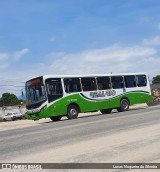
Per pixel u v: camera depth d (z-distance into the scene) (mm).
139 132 13156
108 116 24531
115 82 29531
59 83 26094
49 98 25375
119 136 12461
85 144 11211
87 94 27500
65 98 26188
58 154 9734
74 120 24141
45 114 25219
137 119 19141
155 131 13102
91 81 27969
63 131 16172
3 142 14094
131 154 9016
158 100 46312
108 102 28766
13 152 10938
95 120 21516
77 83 27078
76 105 26812
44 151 10531
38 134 16031
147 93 31672
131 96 30453
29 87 26281
